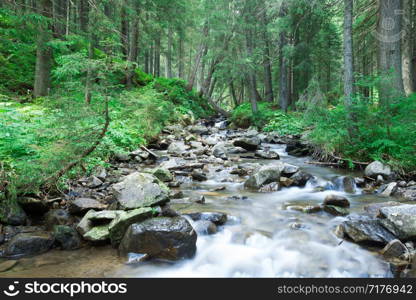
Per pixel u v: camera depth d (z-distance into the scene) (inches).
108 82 233.5
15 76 495.5
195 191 268.8
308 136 430.9
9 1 382.3
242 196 252.1
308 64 799.7
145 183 212.8
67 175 240.2
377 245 167.6
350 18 366.6
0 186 191.3
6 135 225.9
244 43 802.8
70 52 485.4
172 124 626.8
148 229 162.7
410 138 317.7
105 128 228.2
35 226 186.7
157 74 1247.5
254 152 469.4
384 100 331.9
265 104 865.5
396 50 400.2
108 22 397.1
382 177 298.0
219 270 158.6
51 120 252.2
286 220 207.2
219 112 942.4
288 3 673.6
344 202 227.9
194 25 1016.9
